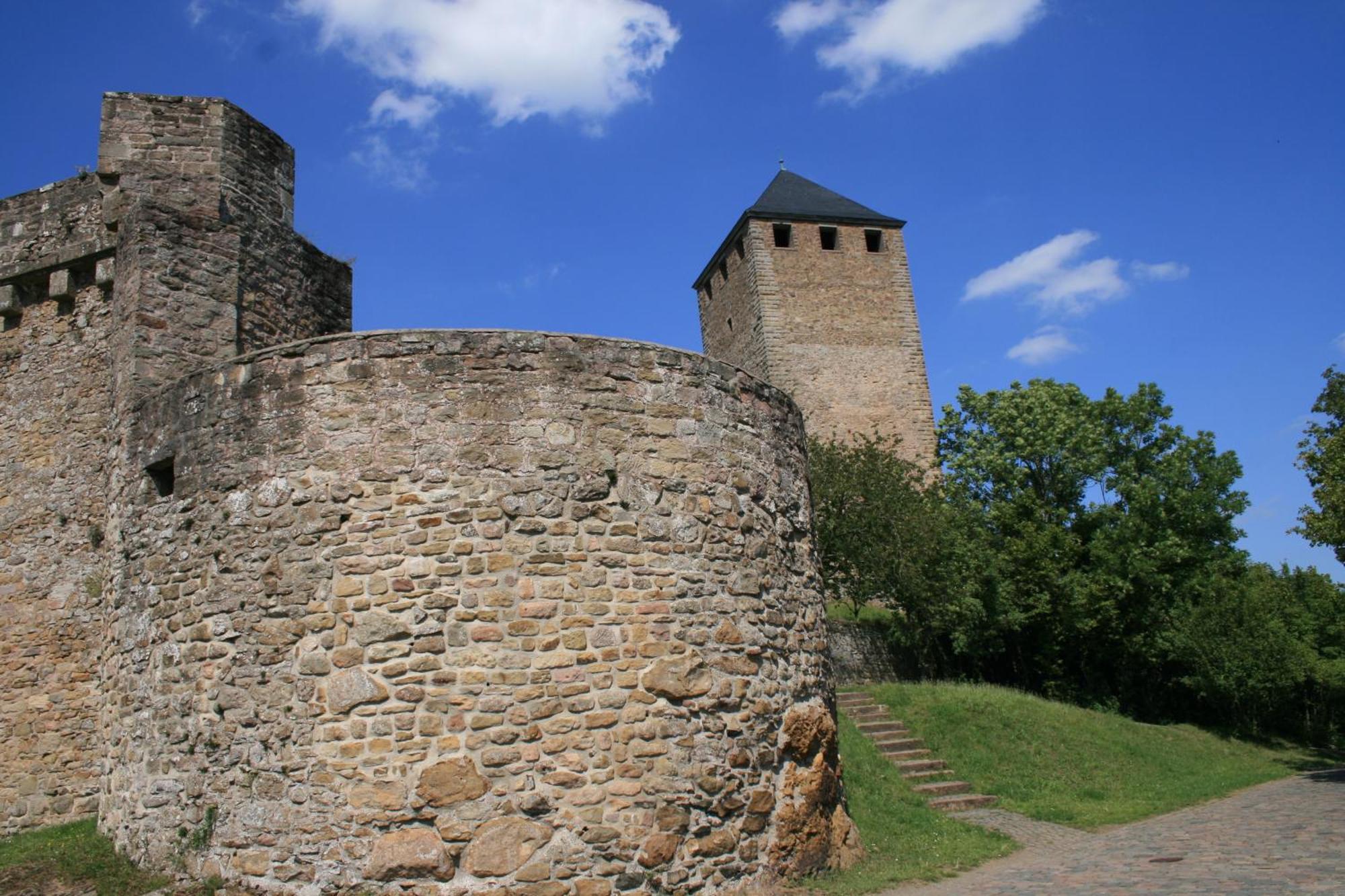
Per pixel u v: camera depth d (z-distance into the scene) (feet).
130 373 32.65
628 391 27.71
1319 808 43.04
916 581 79.05
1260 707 93.30
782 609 29.58
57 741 35.27
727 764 26.20
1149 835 37.68
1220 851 31.63
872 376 130.11
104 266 37.55
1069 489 104.73
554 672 24.76
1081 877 28.30
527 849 23.48
